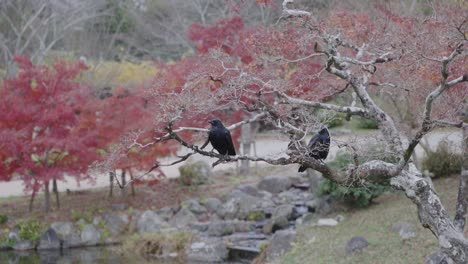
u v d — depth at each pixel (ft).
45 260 47.80
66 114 47.83
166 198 58.49
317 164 24.00
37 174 49.39
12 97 48.34
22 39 74.54
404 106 40.91
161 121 25.14
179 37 68.08
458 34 26.21
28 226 51.39
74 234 51.72
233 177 65.98
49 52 76.79
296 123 25.31
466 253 23.40
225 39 43.16
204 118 29.78
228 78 26.40
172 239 49.24
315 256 39.91
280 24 35.19
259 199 57.11
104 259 47.88
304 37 27.22
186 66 40.81
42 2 68.64
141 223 53.42
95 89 67.05
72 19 74.13
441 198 43.52
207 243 48.88
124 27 85.25
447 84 22.53
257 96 25.35
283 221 51.29
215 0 65.16
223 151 24.41
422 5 40.93
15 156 48.65
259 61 29.94
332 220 46.44
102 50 80.59
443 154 48.78
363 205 47.73
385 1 36.19
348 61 25.59
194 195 59.31
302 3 46.24
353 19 33.53
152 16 75.87
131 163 48.55
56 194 55.21
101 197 58.29
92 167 30.71
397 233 39.91
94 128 48.91
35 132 51.62
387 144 24.93
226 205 55.72
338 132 46.52
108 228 53.01
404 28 30.66
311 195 58.29
